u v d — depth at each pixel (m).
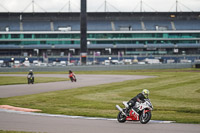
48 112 42.38
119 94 63.53
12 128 31.17
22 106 48.09
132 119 34.38
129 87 78.00
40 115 40.00
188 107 46.31
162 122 35.03
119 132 29.30
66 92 68.81
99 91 69.88
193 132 29.41
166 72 155.00
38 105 49.38
